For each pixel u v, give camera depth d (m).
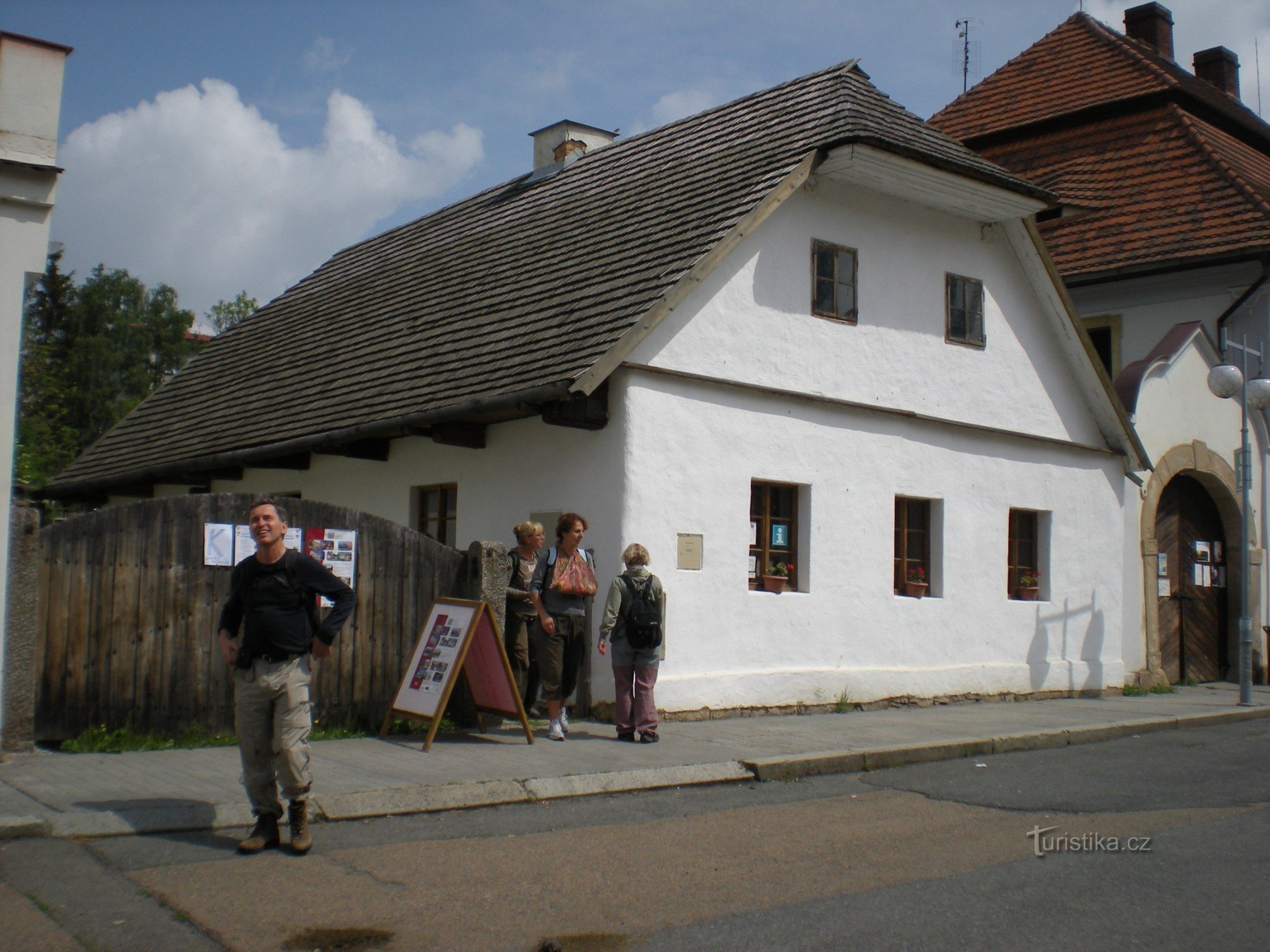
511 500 11.84
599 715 10.71
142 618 8.94
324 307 19.23
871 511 12.98
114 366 54.94
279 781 6.30
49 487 19.66
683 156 14.70
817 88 14.16
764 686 11.64
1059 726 11.49
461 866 6.01
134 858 5.92
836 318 12.88
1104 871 6.21
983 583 14.29
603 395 10.87
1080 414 16.02
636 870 6.04
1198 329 17.72
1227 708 13.98
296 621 6.20
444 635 9.30
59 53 7.93
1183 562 17.92
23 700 8.16
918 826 7.22
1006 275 15.10
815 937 5.05
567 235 14.58
